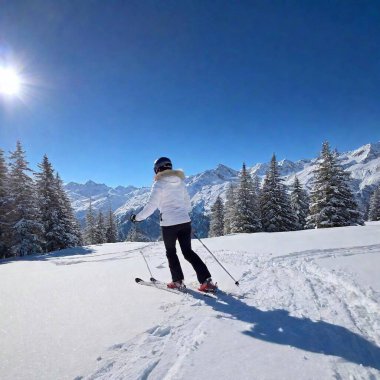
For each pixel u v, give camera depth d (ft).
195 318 9.38
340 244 23.03
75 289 14.06
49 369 6.70
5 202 81.76
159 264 20.88
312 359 6.57
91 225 163.12
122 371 6.47
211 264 19.24
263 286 13.00
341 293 11.28
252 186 116.37
